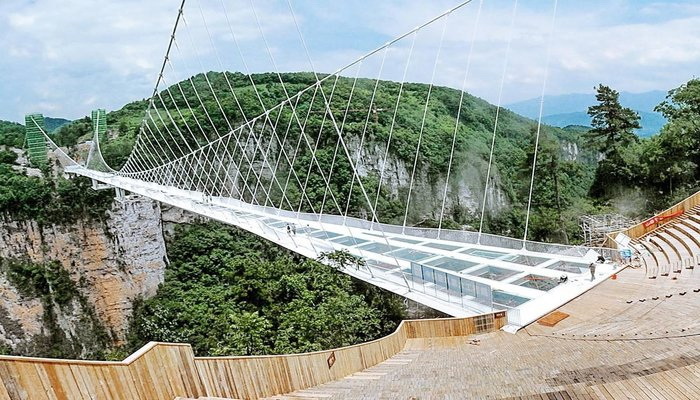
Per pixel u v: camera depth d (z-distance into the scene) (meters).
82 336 46.09
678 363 6.58
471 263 17.80
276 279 26.12
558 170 43.25
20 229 45.91
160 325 34.03
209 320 25.59
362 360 10.76
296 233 26.61
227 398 5.78
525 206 46.09
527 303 13.77
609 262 17.00
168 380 5.34
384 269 18.56
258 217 31.86
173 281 46.03
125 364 4.79
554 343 10.42
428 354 11.45
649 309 11.75
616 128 40.03
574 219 39.28
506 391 6.78
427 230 23.06
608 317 11.87
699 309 10.82
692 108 34.81
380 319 19.94
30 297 44.88
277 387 7.56
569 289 14.62
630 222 32.75
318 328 18.25
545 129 53.88
